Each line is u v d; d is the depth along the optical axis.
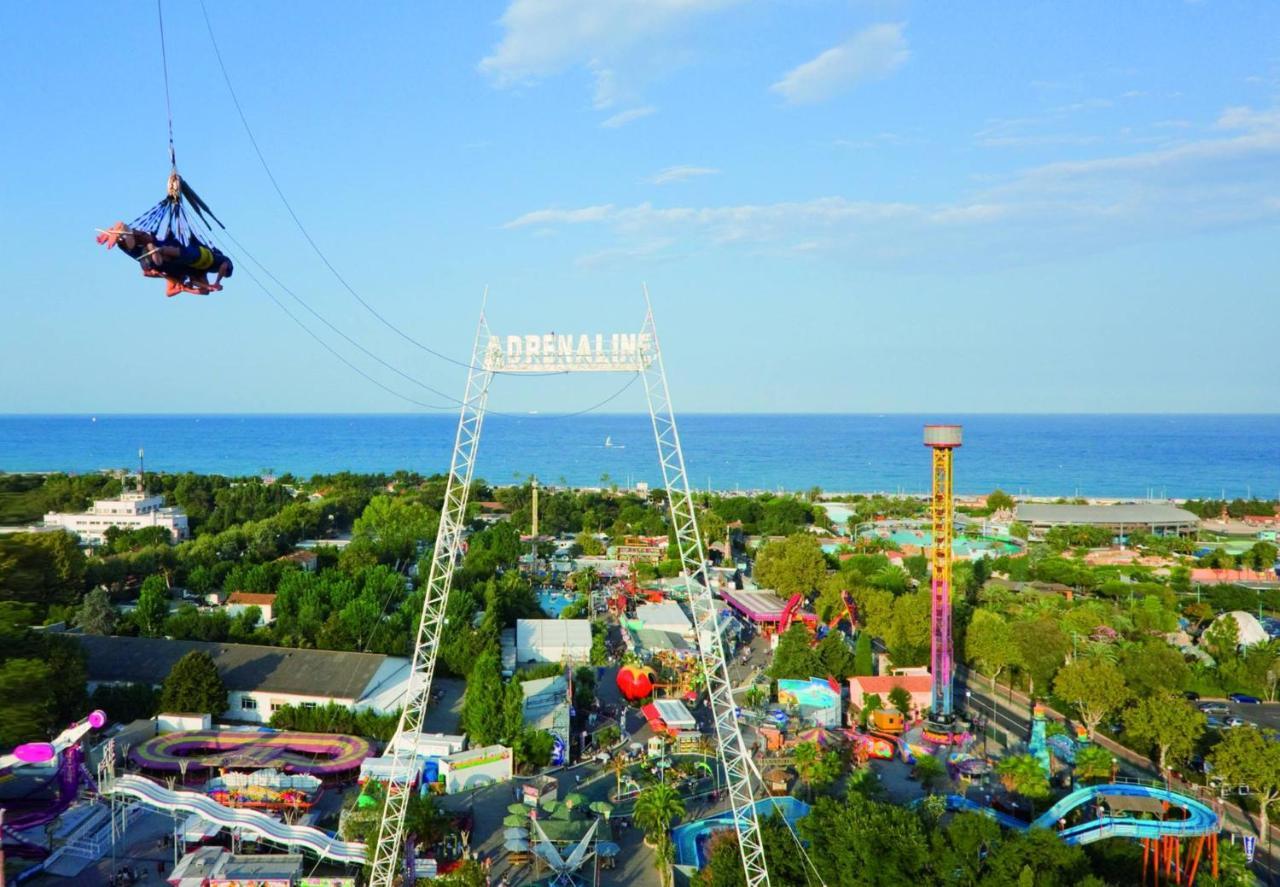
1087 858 60.91
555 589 178.88
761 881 61.03
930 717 99.56
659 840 72.75
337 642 121.69
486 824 78.75
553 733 94.00
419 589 148.75
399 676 112.00
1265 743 78.69
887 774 91.38
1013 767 80.56
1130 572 199.88
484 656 101.88
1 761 66.88
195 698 97.56
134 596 165.12
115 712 98.50
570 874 68.75
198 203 51.03
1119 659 115.06
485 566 172.38
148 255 48.03
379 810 72.88
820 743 94.56
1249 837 70.12
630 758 94.69
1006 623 124.06
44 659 92.19
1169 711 89.31
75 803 78.12
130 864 70.44
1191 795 82.06
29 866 68.31
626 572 189.25
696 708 111.75
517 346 69.38
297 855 68.50
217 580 163.62
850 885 60.41
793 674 115.12
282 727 98.88
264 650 111.19
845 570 183.12
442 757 87.69
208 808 70.94
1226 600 168.62
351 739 91.06
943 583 100.44
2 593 92.62
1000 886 58.28
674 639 135.38
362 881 68.44
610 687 120.38
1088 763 82.12
